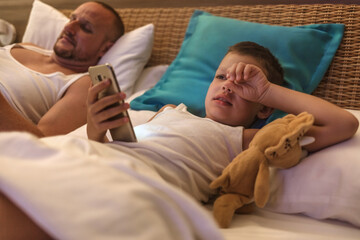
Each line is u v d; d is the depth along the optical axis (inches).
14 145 23.2
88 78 60.6
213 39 56.0
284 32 52.9
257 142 31.8
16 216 21.3
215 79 42.4
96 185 19.8
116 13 73.4
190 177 33.0
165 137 35.2
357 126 33.9
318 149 35.0
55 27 80.4
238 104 39.9
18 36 102.1
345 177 30.7
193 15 65.9
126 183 20.7
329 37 53.7
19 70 58.6
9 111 41.2
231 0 68.9
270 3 64.4
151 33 68.9
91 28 68.4
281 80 45.4
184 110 42.8
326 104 35.0
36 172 20.1
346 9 54.5
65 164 21.1
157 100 53.0
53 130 52.6
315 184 31.5
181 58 58.9
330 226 30.6
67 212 18.5
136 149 33.1
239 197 31.1
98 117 31.9
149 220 19.1
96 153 27.4
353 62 52.4
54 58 67.9
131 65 67.1
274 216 33.2
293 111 36.4
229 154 37.1
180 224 20.4
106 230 18.0
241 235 27.2
